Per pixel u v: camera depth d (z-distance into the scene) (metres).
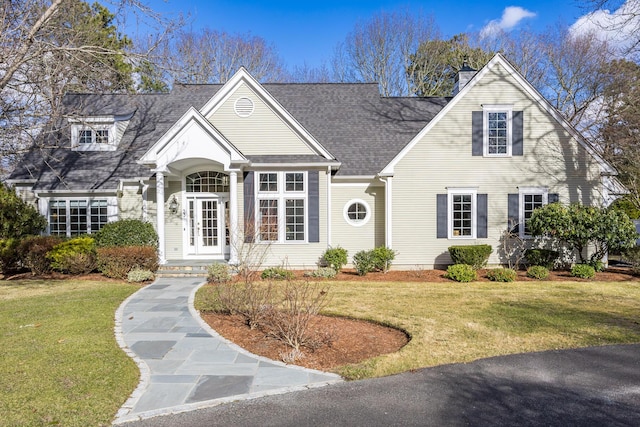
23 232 14.87
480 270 14.79
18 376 5.29
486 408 4.57
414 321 8.02
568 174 15.27
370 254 14.04
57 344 6.61
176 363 5.93
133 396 4.84
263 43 35.25
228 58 33.84
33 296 10.50
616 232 13.25
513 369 5.71
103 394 4.81
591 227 13.38
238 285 10.52
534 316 8.45
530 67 32.06
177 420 4.28
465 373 5.57
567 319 8.23
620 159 18.09
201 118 13.88
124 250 13.11
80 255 13.65
